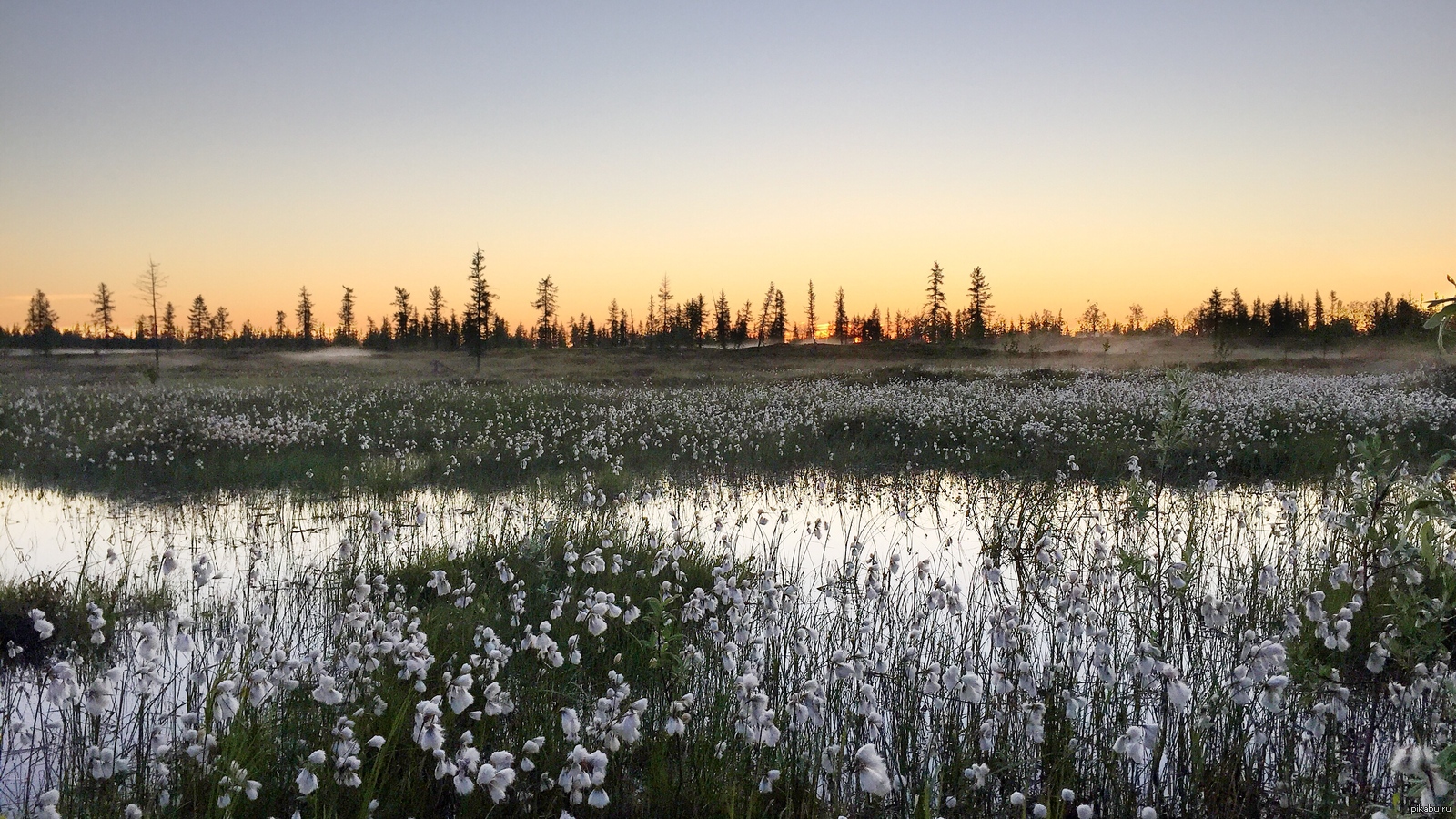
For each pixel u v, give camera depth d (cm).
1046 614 707
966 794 489
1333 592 716
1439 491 430
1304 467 1577
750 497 1438
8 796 475
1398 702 492
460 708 412
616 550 936
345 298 10581
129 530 1159
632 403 2538
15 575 873
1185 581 617
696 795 480
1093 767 519
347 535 1113
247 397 2736
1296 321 9938
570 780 385
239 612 783
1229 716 539
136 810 399
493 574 873
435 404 2620
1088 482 1525
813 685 424
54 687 448
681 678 545
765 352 9200
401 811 466
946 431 1984
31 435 1816
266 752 483
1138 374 4044
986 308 10306
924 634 675
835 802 480
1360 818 454
